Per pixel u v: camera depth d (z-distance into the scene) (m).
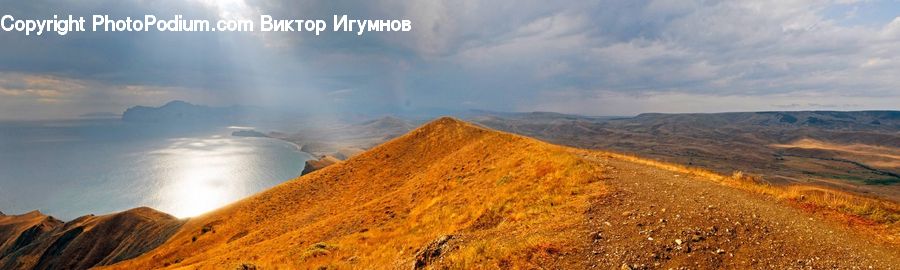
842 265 10.26
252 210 63.28
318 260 22.06
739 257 11.06
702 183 19.39
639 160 29.38
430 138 65.81
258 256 30.55
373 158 67.75
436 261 14.20
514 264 12.05
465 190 30.34
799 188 17.39
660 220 14.00
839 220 13.27
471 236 15.76
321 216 48.62
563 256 12.15
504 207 20.75
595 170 22.73
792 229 12.55
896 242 11.36
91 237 139.00
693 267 10.76
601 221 14.66
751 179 20.03
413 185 44.06
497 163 35.62
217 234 58.66
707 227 13.03
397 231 25.72
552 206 18.06
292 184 69.81
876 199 15.35
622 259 11.53
